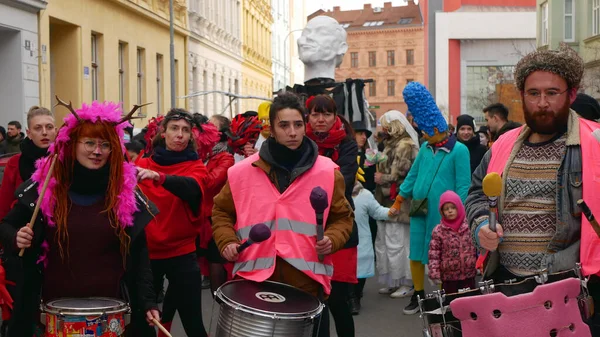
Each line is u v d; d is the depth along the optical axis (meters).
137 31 27.66
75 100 22.41
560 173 3.83
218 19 41.03
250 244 4.29
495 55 47.06
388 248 9.12
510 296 3.55
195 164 6.00
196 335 5.86
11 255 4.35
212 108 39.69
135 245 4.41
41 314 4.15
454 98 47.28
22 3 18.58
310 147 4.59
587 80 26.48
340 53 10.77
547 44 33.56
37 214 4.20
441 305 3.61
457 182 7.86
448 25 47.03
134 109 4.31
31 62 19.38
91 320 4.03
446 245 7.47
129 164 4.34
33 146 6.19
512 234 3.94
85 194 4.31
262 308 3.93
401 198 8.33
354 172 5.85
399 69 104.00
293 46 74.75
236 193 4.54
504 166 3.99
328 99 5.80
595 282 3.81
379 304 8.77
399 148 9.15
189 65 34.75
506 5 50.47
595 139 3.80
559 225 3.80
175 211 5.66
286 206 4.47
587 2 30.44
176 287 5.79
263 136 8.54
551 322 3.54
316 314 4.02
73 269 4.27
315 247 4.42
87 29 23.00
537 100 3.87
